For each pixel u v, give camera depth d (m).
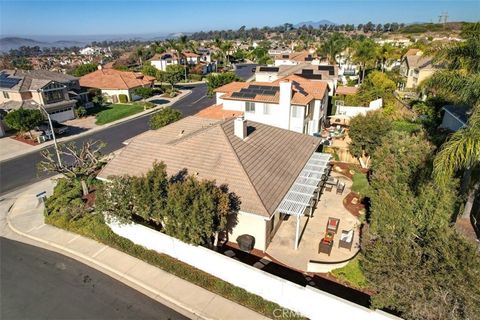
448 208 14.50
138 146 23.19
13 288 15.45
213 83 65.25
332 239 17.61
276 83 38.81
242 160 19.19
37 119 40.38
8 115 39.25
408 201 14.99
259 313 13.59
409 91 61.28
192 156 20.41
